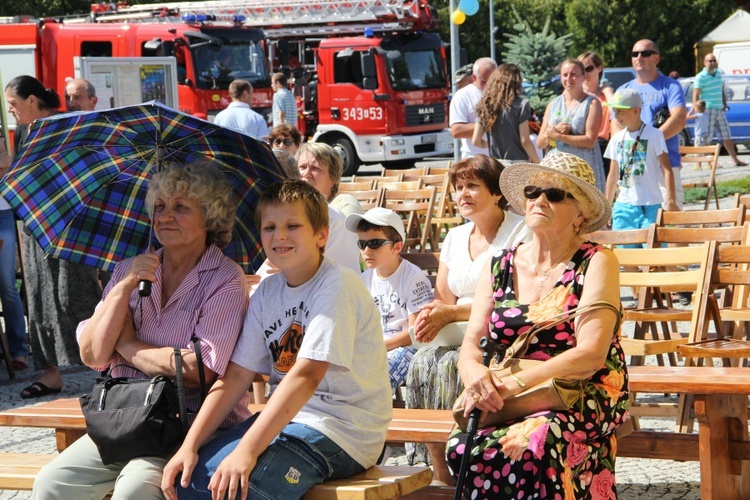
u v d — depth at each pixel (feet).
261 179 15.46
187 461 12.93
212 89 77.36
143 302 14.56
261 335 13.78
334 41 84.53
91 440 14.44
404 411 16.47
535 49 76.64
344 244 19.94
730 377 15.44
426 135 86.12
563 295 13.96
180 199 14.38
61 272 26.35
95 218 15.85
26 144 15.17
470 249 18.76
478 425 13.75
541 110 75.41
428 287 19.80
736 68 92.68
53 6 130.00
